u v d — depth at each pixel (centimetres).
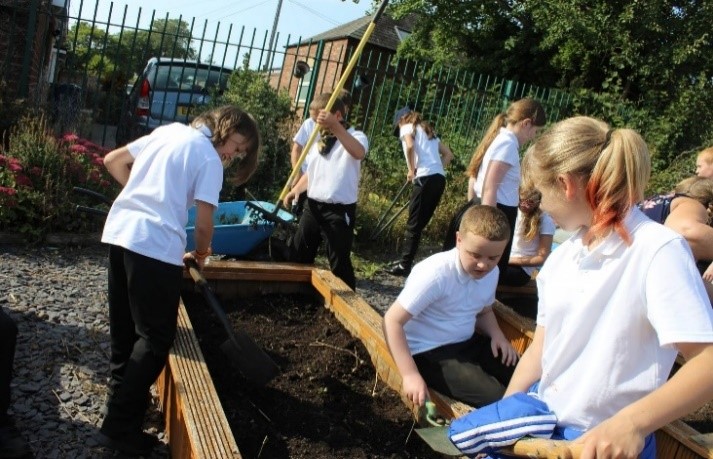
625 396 157
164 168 268
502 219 272
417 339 288
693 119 1368
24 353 353
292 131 796
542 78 1591
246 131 283
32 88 789
